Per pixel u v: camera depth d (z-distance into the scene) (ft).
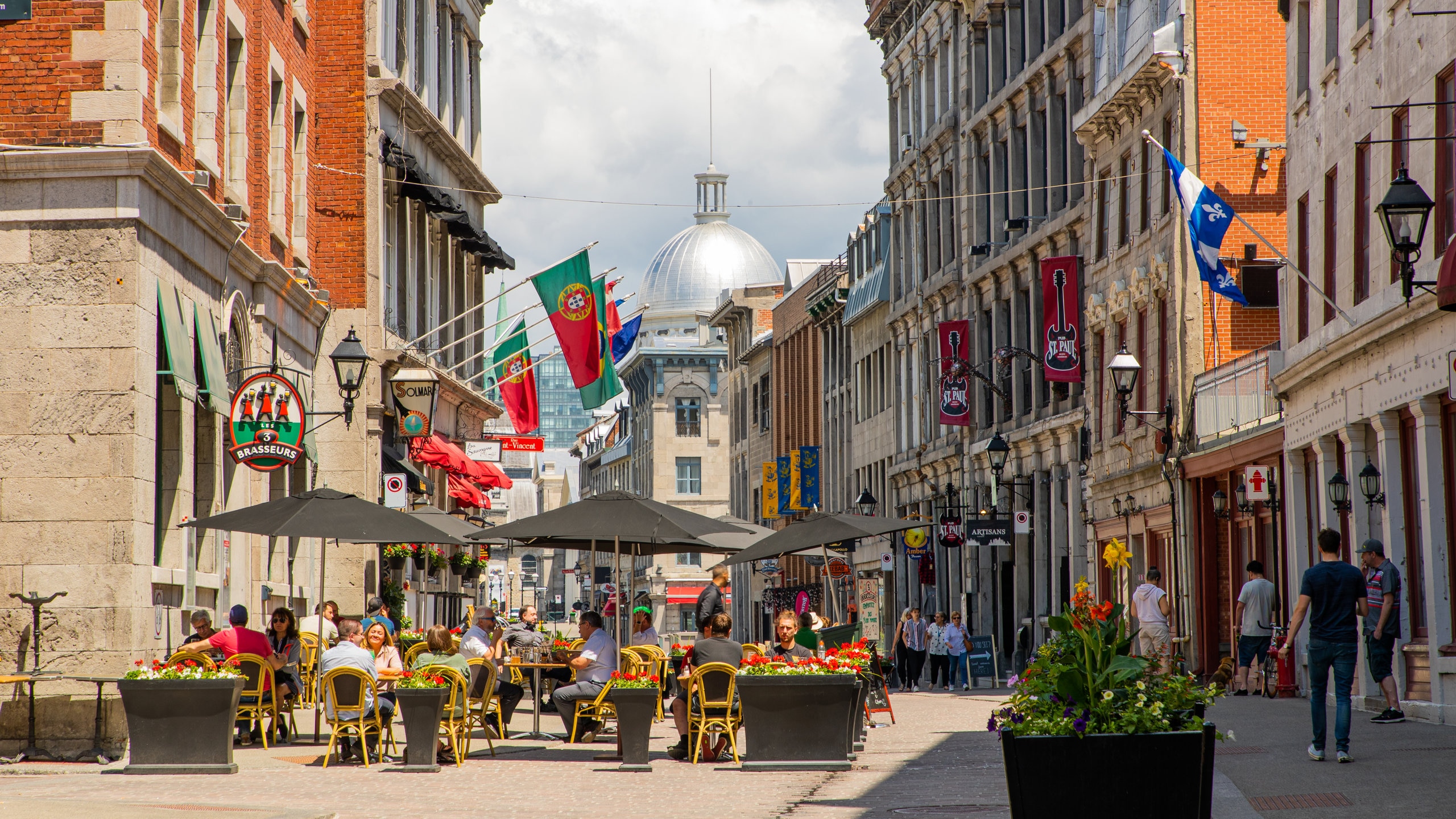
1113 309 124.26
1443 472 66.13
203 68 75.92
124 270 62.69
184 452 69.56
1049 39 143.54
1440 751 50.31
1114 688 32.17
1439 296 47.03
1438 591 65.77
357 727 58.03
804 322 247.70
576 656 71.56
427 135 127.65
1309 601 49.01
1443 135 65.26
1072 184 137.69
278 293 87.81
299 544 102.78
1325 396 80.18
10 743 60.80
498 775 53.78
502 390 140.05
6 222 62.69
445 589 138.00
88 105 63.16
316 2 110.93
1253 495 91.15
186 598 69.36
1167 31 110.73
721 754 61.05
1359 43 74.95
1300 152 86.33
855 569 213.05
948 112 172.55
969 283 163.12
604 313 123.13
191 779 52.21
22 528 61.93
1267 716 69.31
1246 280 108.17
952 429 169.78
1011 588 156.04
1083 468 132.57
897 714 88.94
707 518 73.46
